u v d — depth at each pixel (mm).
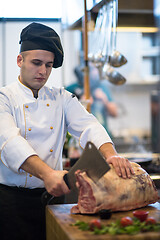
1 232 1672
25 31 1711
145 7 2625
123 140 4707
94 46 2766
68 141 2936
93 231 1224
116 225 1269
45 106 1812
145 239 1162
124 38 5000
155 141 4438
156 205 1665
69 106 1921
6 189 1744
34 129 1759
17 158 1575
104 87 4715
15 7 2977
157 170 2475
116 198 1482
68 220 1396
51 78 3902
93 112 4641
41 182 1761
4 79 3867
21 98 1782
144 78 5039
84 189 1489
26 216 1707
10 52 3855
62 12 3035
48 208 1583
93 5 2436
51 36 1724
